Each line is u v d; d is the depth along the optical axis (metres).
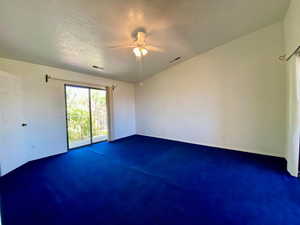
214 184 2.24
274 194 1.96
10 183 2.33
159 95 5.13
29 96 3.19
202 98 4.12
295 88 2.32
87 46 2.86
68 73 3.90
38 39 2.46
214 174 2.55
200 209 1.71
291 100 2.43
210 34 3.10
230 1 2.22
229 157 3.29
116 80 5.23
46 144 3.49
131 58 3.66
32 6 1.80
